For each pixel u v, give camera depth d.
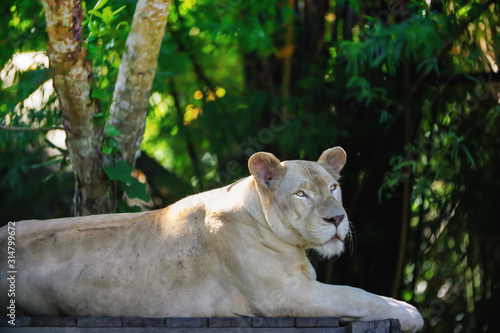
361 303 6.98
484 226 12.98
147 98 9.94
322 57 13.83
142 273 7.24
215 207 7.32
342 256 12.97
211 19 13.66
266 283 7.05
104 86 10.80
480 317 13.09
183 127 15.40
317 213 6.84
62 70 8.69
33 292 7.34
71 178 16.20
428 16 11.75
